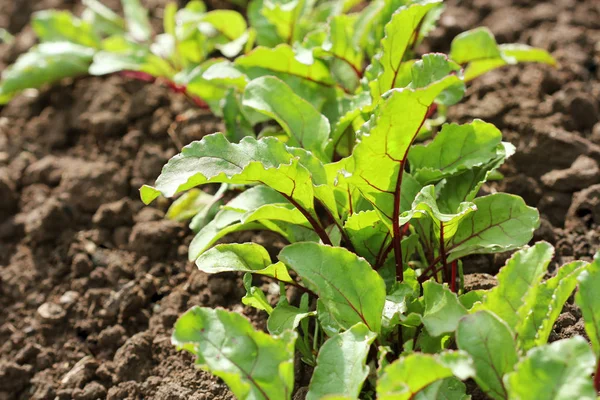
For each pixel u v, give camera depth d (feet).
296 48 3.22
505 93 3.52
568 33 3.71
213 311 2.68
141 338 3.10
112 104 3.75
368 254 2.95
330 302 2.75
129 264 3.31
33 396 3.10
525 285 2.70
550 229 3.18
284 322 2.82
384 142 2.73
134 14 3.87
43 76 3.77
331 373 2.68
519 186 3.28
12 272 3.36
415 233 2.99
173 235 3.33
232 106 3.28
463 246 2.90
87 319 3.22
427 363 2.50
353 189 2.94
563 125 3.41
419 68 2.83
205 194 3.32
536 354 2.54
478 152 2.94
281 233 3.04
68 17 3.89
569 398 2.50
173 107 3.69
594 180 3.24
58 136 3.72
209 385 2.98
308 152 2.90
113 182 3.50
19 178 3.60
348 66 3.34
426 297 2.76
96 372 3.11
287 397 2.61
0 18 4.31
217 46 3.60
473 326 2.63
